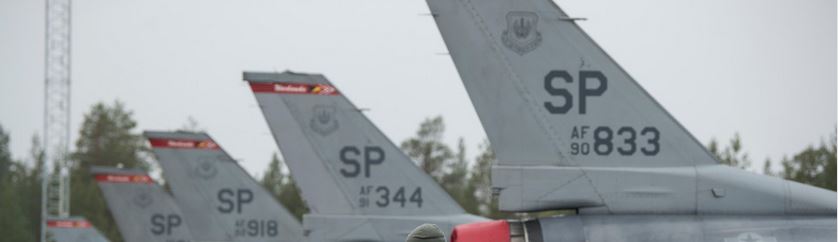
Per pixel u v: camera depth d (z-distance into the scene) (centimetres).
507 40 5512
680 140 5484
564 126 5484
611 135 5484
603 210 5428
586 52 5516
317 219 9031
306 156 9262
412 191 9094
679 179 5434
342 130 9256
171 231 14075
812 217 5409
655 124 5494
